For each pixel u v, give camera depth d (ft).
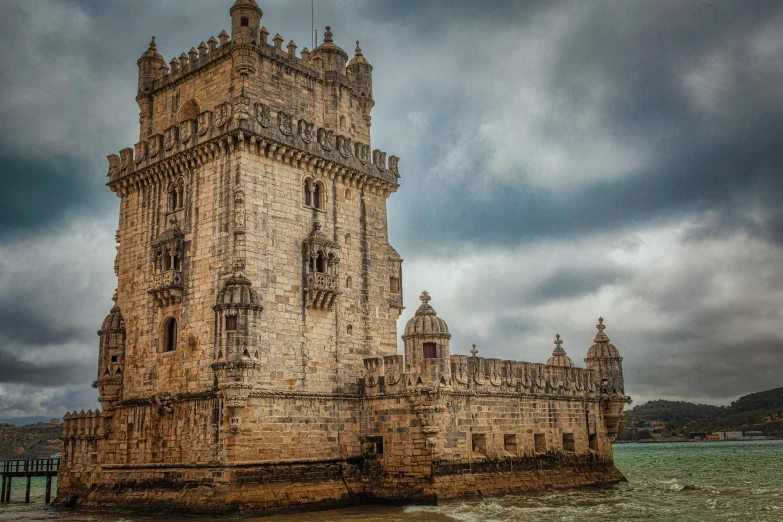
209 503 147.64
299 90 184.14
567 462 206.90
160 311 173.68
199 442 156.76
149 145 184.55
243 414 153.17
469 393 175.32
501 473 180.96
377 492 168.96
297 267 170.30
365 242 189.67
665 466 412.16
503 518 144.05
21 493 277.64
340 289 179.63
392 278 201.77
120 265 187.73
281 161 171.42
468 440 173.06
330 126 189.57
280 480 156.66
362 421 176.86
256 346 155.74
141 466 167.02
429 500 159.53
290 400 162.50
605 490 205.87
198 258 166.91
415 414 165.99
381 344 188.96
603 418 227.81
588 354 234.38
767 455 550.77
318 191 180.86
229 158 164.66
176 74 187.01
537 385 200.44
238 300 154.51
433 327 166.40
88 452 180.96
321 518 145.28
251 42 171.53
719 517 149.38
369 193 193.57
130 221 187.52
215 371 155.33
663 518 147.54
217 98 175.73
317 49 193.47
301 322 168.66
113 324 181.68
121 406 177.17
